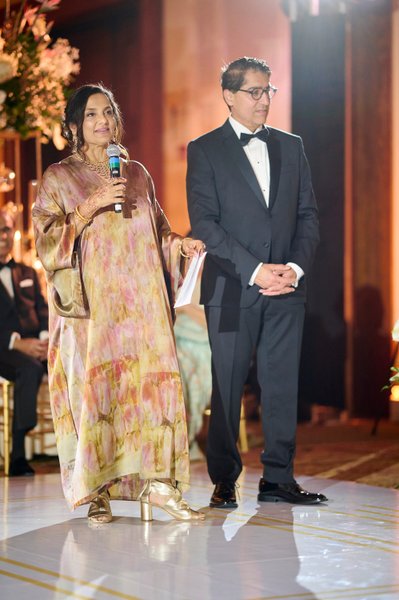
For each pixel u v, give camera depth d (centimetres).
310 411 1064
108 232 486
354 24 1049
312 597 337
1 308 730
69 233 472
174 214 1079
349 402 1074
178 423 485
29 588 350
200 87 1059
